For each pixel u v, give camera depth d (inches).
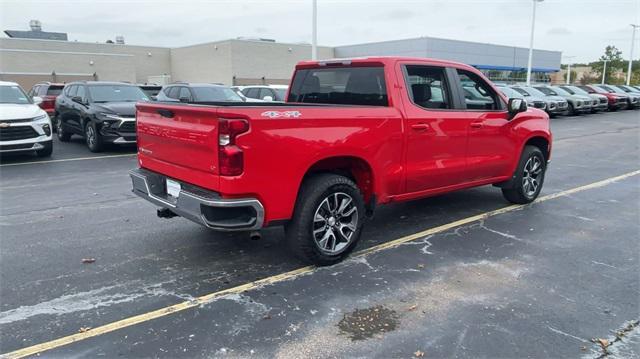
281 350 131.8
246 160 159.3
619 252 206.5
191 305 156.9
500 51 2197.3
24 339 136.3
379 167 198.4
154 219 250.8
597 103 1058.1
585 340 137.6
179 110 174.9
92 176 366.3
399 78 207.9
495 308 155.6
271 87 679.1
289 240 182.9
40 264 189.5
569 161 446.3
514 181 270.1
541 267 189.6
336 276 179.9
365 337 138.3
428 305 157.4
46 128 439.2
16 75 1480.1
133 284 172.2
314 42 855.7
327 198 183.0
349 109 185.9
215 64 1824.6
